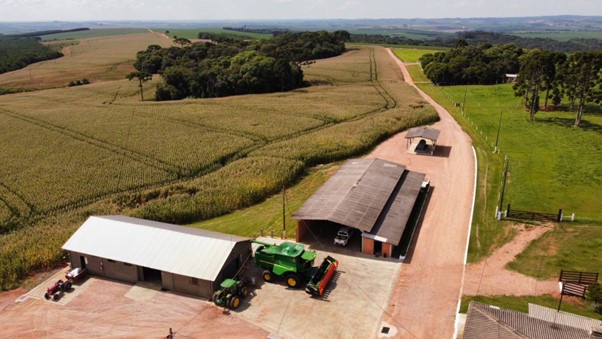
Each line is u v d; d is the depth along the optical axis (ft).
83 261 112.78
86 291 106.22
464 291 101.81
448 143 224.53
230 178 175.83
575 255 113.70
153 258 105.91
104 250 109.81
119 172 190.70
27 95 427.33
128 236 112.68
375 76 483.92
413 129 221.87
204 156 207.82
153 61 563.48
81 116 307.17
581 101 239.71
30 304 101.91
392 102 334.85
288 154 202.08
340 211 126.52
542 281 104.22
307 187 173.58
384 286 105.60
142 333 91.45
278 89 433.89
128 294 104.53
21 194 169.48
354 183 147.13
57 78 534.37
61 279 111.34
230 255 106.22
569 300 96.73
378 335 89.51
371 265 114.73
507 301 96.99
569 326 75.36
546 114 273.13
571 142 215.31
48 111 329.72
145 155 213.46
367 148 217.56
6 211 155.43
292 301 100.83
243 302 100.73
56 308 100.07
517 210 143.64
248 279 105.81
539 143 216.95
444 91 378.53
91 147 228.84
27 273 115.24
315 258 116.26
